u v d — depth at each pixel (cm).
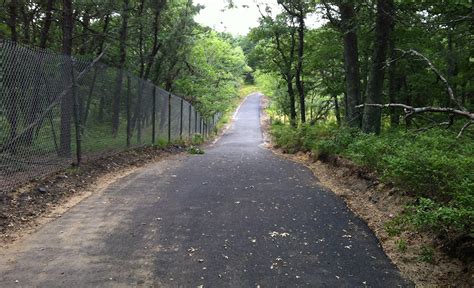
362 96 1731
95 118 998
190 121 2320
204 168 1084
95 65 980
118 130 1147
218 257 465
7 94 640
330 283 409
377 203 678
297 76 2258
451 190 550
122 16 1565
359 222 605
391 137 1017
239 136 3438
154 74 2261
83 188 768
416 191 613
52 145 779
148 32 1848
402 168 622
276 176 978
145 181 872
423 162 607
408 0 1039
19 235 518
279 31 2259
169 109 1712
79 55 1430
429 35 1243
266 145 2312
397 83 1775
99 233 535
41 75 731
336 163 1020
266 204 698
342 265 452
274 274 425
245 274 423
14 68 650
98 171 909
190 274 420
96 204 671
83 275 413
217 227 569
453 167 589
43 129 745
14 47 646
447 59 1352
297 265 449
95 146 994
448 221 442
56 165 796
